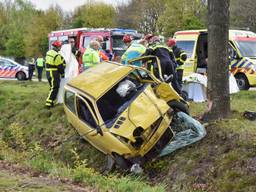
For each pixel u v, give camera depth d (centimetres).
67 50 1541
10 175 796
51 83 1530
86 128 1093
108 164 1096
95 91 1086
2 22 6838
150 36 1338
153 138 1024
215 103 1116
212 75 1115
